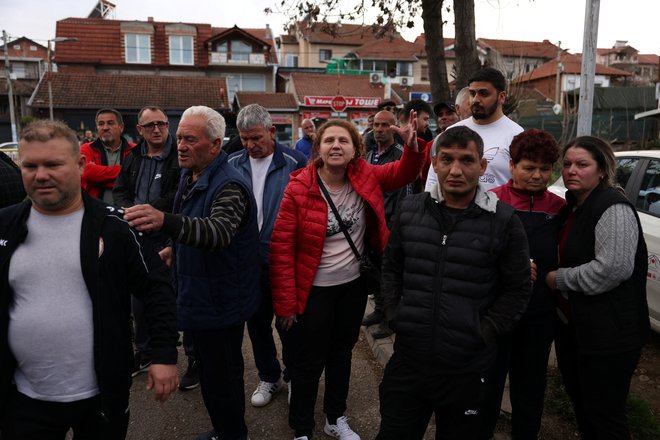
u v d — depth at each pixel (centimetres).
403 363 206
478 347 194
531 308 225
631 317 205
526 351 233
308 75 3472
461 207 202
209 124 226
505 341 231
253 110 317
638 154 399
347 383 282
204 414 311
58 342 171
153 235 193
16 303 171
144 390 338
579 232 212
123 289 183
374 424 299
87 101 2817
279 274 260
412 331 199
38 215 174
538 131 221
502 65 1303
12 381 177
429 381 199
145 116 351
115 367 180
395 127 268
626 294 205
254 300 248
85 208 176
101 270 175
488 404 238
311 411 271
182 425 300
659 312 347
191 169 234
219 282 233
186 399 328
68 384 175
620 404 211
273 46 3944
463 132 192
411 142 262
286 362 307
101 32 3547
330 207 260
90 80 2945
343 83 3444
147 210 184
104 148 436
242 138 322
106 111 425
